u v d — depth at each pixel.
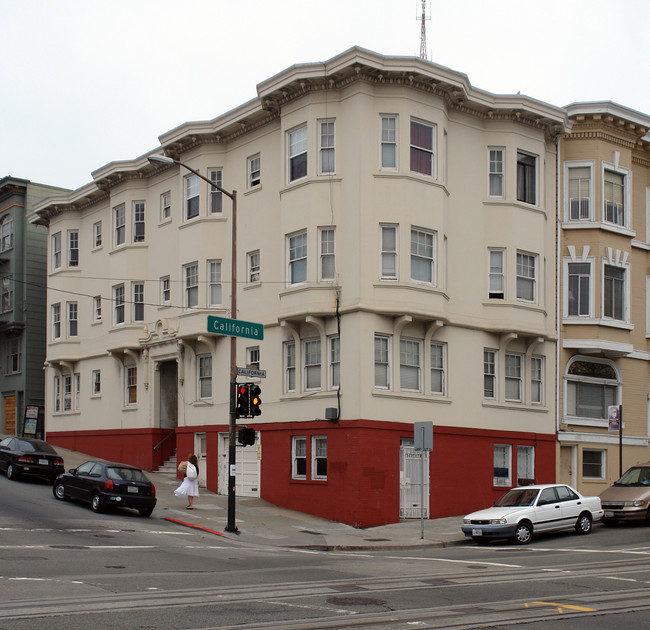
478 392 28.78
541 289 30.39
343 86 27.14
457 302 28.52
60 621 10.26
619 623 11.05
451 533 23.56
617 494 25.27
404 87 26.91
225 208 31.55
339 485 25.61
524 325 29.59
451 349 28.17
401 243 26.42
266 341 29.16
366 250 26.16
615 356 32.94
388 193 26.53
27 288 46.06
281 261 28.09
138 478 24.91
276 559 17.88
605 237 32.56
